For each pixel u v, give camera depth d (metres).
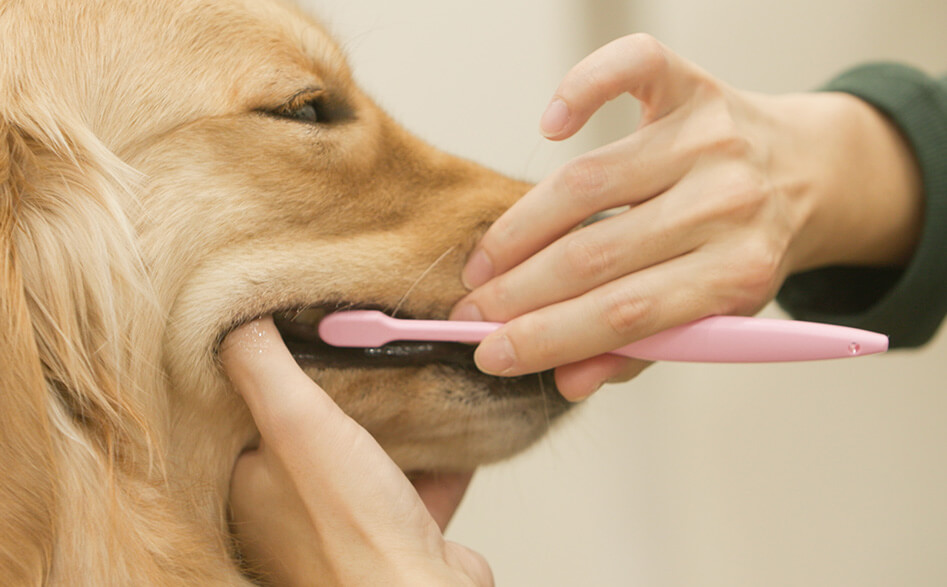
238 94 0.88
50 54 0.81
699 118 0.86
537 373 1.02
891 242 1.24
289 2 1.05
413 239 0.99
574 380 0.91
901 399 1.94
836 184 1.08
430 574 0.75
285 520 0.85
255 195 0.89
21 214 0.75
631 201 0.87
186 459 0.88
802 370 1.94
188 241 0.85
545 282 0.85
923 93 1.19
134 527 0.75
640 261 0.84
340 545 0.77
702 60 1.97
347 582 0.77
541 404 1.03
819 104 1.13
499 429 1.03
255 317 0.87
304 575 0.84
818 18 1.99
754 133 0.93
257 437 0.94
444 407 0.99
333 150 0.95
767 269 0.85
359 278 0.94
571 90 0.80
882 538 1.91
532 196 0.89
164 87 0.85
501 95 1.81
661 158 0.85
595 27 1.83
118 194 0.81
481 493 1.81
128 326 0.80
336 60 1.00
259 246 0.89
